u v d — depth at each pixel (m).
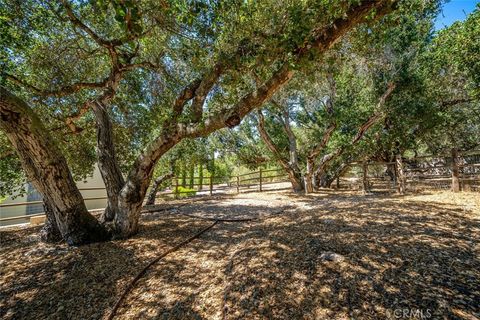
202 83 4.41
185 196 13.29
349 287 2.33
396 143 11.58
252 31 3.77
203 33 3.62
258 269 2.93
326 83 9.52
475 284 2.11
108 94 5.26
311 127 12.97
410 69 8.88
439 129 11.67
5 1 3.63
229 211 7.35
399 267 2.49
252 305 2.38
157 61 5.63
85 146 7.27
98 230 4.43
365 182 9.39
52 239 4.44
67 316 2.59
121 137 7.53
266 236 4.01
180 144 10.97
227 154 15.08
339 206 5.76
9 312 2.67
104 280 3.20
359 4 3.09
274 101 10.02
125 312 2.62
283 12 3.71
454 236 3.08
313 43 3.33
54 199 4.05
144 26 4.42
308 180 10.66
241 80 5.12
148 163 4.46
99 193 12.58
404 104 9.40
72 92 4.92
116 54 4.86
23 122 3.47
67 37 5.03
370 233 3.42
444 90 10.94
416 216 4.00
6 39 3.69
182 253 3.97
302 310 2.18
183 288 2.96
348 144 10.14
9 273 3.40
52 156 3.87
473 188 6.41
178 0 2.97
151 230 5.12
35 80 5.18
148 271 3.41
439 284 2.17
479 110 11.67
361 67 8.52
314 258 2.92
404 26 8.16
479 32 7.52
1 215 10.12
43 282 3.19
